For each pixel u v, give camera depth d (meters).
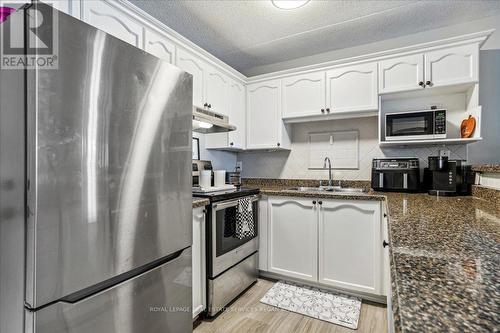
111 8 1.50
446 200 1.77
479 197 1.88
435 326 0.37
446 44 2.06
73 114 0.87
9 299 0.84
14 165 0.82
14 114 0.81
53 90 0.82
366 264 2.04
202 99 2.26
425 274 0.55
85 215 0.91
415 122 2.18
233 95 2.74
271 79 2.83
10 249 0.83
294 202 2.31
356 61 2.39
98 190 0.95
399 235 0.86
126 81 1.05
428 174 2.25
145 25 1.70
